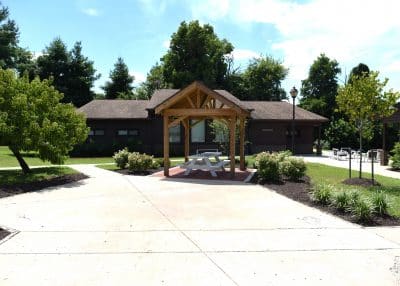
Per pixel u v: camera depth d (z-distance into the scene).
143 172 17.33
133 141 29.81
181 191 12.53
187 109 15.85
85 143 29.39
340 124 38.75
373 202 9.26
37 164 20.97
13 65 50.50
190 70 49.09
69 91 48.41
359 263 6.06
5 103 14.24
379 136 37.28
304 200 10.88
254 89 58.53
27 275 5.51
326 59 57.22
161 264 5.96
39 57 48.44
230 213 9.41
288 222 8.55
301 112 33.69
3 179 14.37
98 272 5.63
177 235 7.51
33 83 15.84
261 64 59.06
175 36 49.53
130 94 56.56
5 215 9.09
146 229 7.92
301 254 6.46
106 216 9.04
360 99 14.11
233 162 15.49
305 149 33.19
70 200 10.96
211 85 50.06
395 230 7.98
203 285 5.21
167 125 16.25
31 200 10.94
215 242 7.07
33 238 7.27
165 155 16.28
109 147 29.27
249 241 7.14
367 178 15.72
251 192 12.35
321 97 53.78
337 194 9.87
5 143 14.77
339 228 8.10
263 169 14.49
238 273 5.62
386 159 22.59
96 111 30.44
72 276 5.48
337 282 5.34
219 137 25.30
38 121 15.14
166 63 50.53
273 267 5.87
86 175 16.38
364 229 8.03
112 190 12.66
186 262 6.05
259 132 32.31
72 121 16.30
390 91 14.14
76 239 7.21
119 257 6.26
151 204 10.44
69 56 48.69
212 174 16.00
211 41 50.62
